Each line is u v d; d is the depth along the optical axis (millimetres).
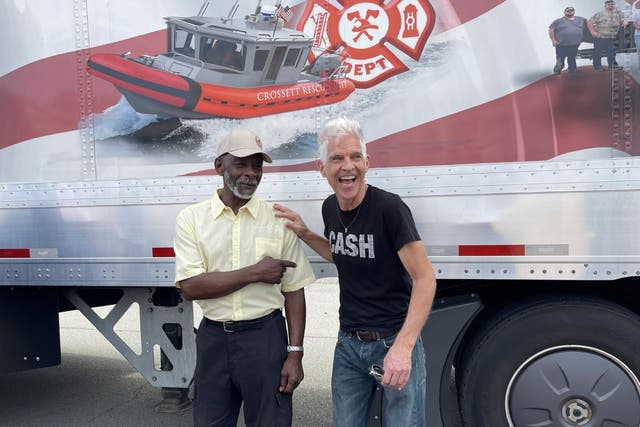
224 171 2342
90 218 2996
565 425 2668
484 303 2863
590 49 2428
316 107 2707
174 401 4125
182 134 2854
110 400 4426
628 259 2432
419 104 2602
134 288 3291
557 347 2646
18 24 3016
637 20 2379
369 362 2248
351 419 2354
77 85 2967
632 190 2416
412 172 2615
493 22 2514
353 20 2641
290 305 2498
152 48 2854
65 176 3016
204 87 2799
